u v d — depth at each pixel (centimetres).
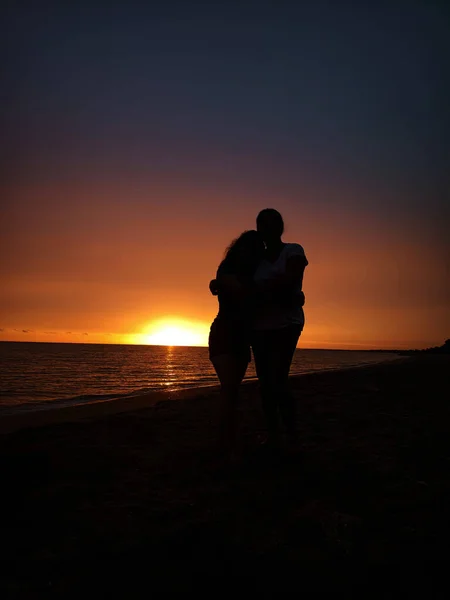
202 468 350
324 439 454
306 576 193
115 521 251
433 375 1293
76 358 6306
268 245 377
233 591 182
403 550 216
